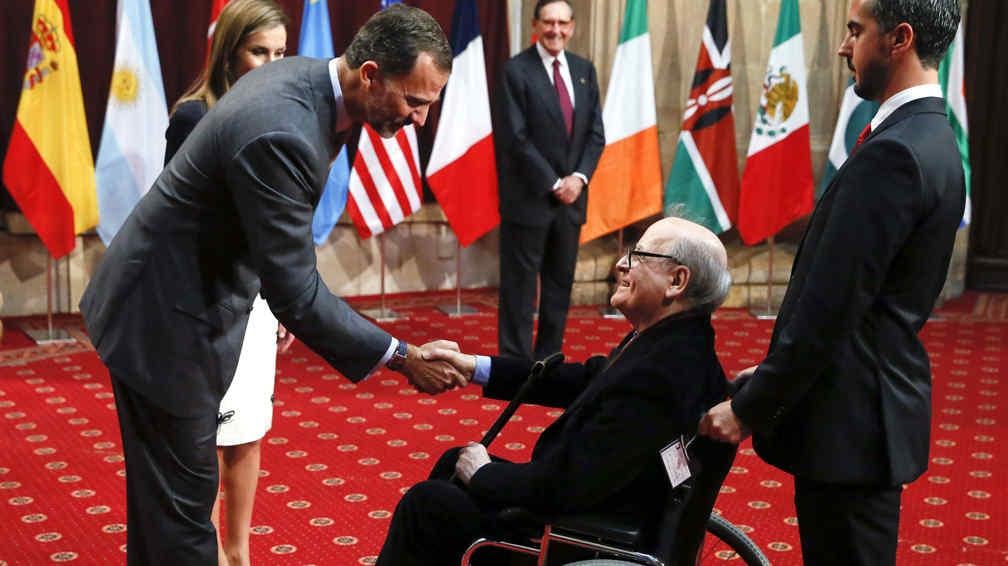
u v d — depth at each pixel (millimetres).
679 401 2268
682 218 2562
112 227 6605
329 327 2449
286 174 2307
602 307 7922
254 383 3119
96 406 5258
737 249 8172
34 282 7168
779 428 2342
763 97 7379
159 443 2510
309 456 4617
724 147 7492
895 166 2121
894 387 2242
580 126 6043
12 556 3521
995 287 8938
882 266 2133
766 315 7707
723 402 2363
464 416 5254
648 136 7512
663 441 2268
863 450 2236
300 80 2387
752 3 7891
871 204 2125
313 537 3738
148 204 2457
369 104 2391
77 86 6434
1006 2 8672
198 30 7191
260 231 2326
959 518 3998
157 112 6625
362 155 7219
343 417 5199
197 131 2408
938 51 2189
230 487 3180
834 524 2311
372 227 7297
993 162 8844
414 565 2451
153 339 2432
